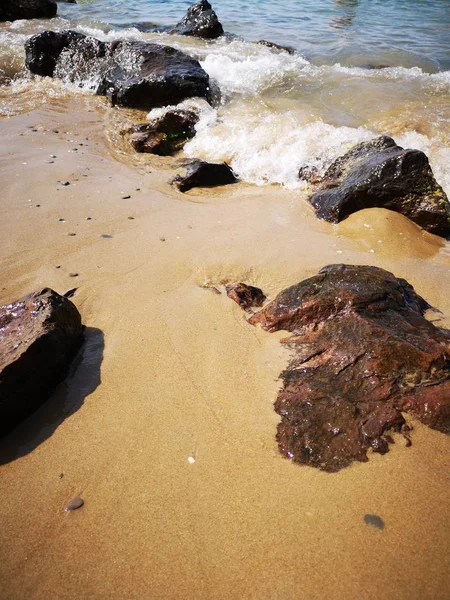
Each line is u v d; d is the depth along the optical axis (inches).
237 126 120.6
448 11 242.8
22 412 46.2
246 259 69.4
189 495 39.7
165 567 35.2
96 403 47.9
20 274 65.6
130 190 91.3
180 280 65.0
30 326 49.6
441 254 75.4
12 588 34.4
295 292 56.6
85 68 156.6
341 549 36.0
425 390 45.3
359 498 39.1
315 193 90.9
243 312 59.0
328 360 49.2
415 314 54.0
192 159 104.3
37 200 84.4
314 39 201.3
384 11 247.9
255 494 39.6
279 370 50.1
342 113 123.9
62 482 41.0
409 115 119.0
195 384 49.6
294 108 128.9
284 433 44.0
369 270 57.9
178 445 43.6
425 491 39.5
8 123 121.8
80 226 77.2
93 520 38.2
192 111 125.2
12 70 166.7
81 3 290.4
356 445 42.5
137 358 52.8
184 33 213.5
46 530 37.7
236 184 99.2
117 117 130.6
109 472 41.6
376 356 47.1
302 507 38.6
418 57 169.5
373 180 82.4
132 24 238.1
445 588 33.9
